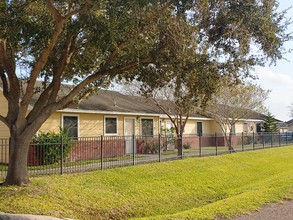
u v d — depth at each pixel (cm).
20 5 950
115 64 1191
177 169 1767
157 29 1020
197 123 3606
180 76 1150
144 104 2983
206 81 1140
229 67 1140
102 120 2362
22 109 1159
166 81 1220
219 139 3005
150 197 1341
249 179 1922
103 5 896
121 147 2198
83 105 2258
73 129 2158
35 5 1041
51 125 2025
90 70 1295
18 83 1205
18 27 957
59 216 1002
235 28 1073
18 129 1175
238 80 1180
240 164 2183
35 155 1688
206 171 1842
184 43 1051
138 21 955
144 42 1073
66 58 1176
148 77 1219
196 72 1127
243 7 1041
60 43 1206
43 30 1079
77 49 1190
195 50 1092
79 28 1027
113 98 2788
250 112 3331
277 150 2969
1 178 1375
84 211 1095
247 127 4331
